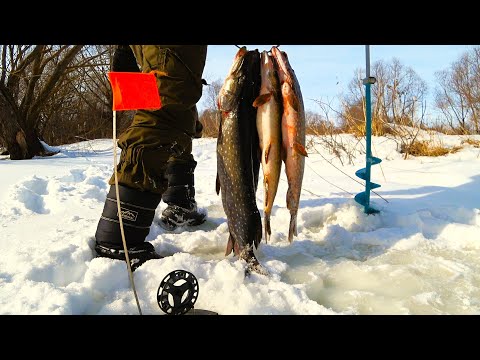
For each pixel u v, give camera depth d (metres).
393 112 7.58
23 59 10.90
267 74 2.19
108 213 2.26
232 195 2.26
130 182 2.22
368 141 3.23
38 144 10.68
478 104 10.35
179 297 1.78
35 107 10.66
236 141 2.22
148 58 2.28
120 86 1.79
